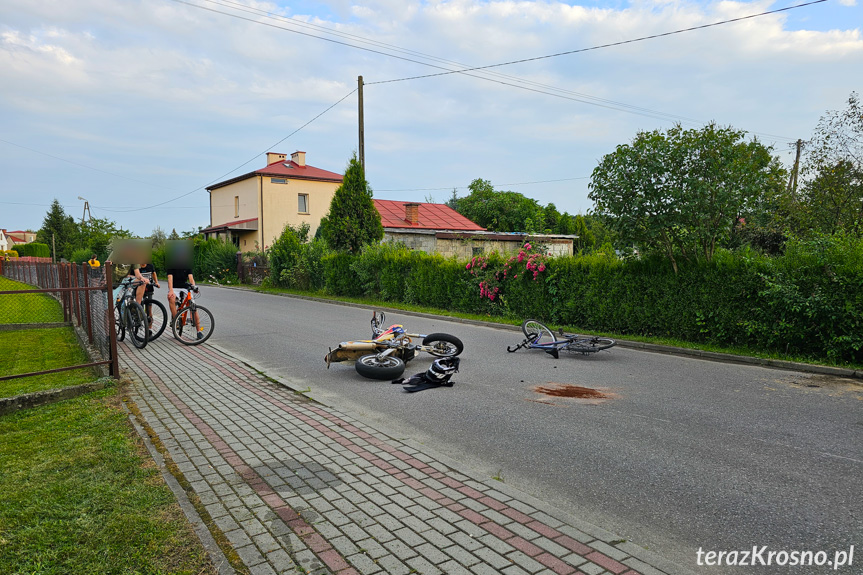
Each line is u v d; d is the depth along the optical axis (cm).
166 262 1089
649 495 410
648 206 1141
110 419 545
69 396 632
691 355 1016
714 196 1089
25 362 859
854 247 921
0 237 11125
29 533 322
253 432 536
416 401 677
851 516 375
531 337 1073
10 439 486
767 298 983
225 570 288
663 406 653
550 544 327
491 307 1600
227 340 1138
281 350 1024
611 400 681
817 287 917
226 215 4309
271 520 349
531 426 575
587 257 1365
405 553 312
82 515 345
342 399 686
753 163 1102
